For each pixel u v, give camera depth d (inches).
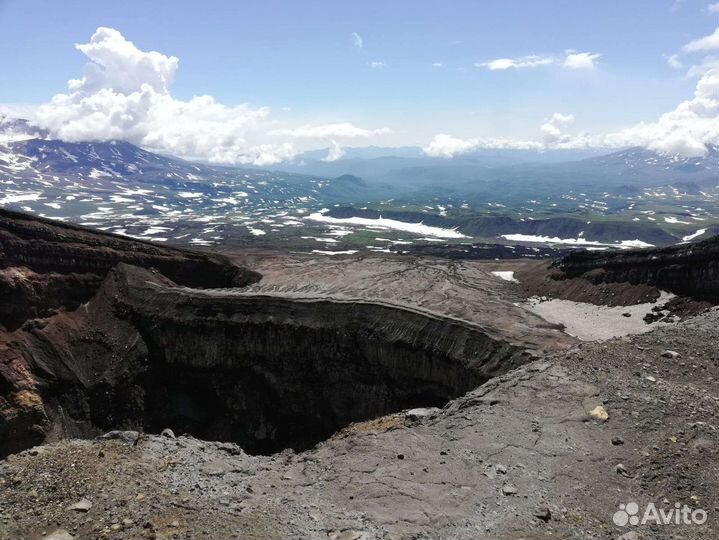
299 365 2087.8
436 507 556.4
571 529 512.7
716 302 1865.2
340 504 568.7
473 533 509.7
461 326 1867.6
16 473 590.6
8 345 2015.3
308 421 2054.6
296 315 2127.2
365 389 1980.8
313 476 638.5
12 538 480.4
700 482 564.1
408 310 2009.1
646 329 1876.2
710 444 627.5
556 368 888.3
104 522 506.6
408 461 653.3
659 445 642.8
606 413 731.4
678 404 735.7
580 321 2053.4
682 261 2076.8
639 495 562.3
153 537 481.7
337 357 2041.1
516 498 568.7
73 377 2070.6
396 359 1936.5
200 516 523.5
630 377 836.0
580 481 593.6
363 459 665.0
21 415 1866.4
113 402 2100.1
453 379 1801.2
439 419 790.5
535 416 743.7
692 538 483.8
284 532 503.8
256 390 2127.2
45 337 2132.1
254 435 2073.1
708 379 826.8
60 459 630.5
